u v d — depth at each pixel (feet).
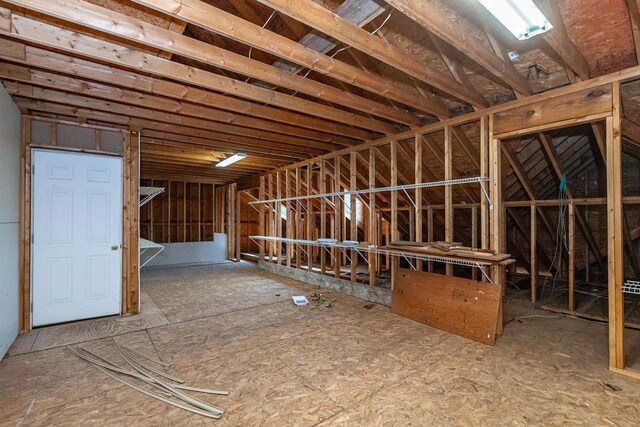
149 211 28.48
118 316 13.19
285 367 8.63
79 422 6.34
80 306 12.59
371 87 9.94
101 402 7.04
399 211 20.51
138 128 13.66
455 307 11.30
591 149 15.88
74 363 8.96
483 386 7.60
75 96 10.99
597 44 8.44
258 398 7.18
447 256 11.19
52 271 12.07
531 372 8.28
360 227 25.66
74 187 12.53
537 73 10.03
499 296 10.42
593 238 17.48
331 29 6.93
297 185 21.72
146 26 7.32
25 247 11.48
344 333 11.14
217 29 6.90
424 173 16.44
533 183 15.26
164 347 10.01
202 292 17.60
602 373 8.23
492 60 8.46
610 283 8.52
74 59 8.95
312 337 10.78
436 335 10.94
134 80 9.90
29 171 11.63
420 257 12.74
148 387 7.69
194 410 6.73
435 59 10.57
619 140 8.52
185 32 10.51
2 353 9.20
